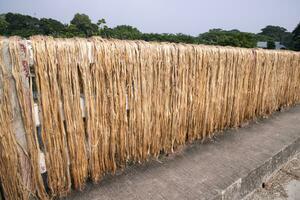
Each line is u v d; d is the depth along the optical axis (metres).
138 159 2.33
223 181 2.19
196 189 2.06
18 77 1.48
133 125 2.15
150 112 2.24
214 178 2.23
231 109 3.23
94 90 1.83
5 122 1.49
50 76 1.59
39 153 1.67
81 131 1.83
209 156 2.64
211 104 2.86
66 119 1.73
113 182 2.09
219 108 3.01
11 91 1.49
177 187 2.07
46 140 1.67
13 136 1.54
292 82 4.55
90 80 1.79
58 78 1.64
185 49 2.38
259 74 3.52
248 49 3.26
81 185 1.96
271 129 3.57
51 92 1.62
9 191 1.60
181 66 2.37
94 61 1.77
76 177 1.90
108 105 1.95
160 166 2.38
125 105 2.04
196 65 2.53
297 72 4.62
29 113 1.57
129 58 1.96
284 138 3.25
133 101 2.09
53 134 1.69
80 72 1.74
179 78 2.39
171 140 2.54
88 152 1.94
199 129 2.85
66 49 1.63
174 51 2.29
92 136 1.90
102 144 1.99
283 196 2.52
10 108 1.50
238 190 2.27
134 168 2.31
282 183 2.75
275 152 2.82
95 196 1.92
